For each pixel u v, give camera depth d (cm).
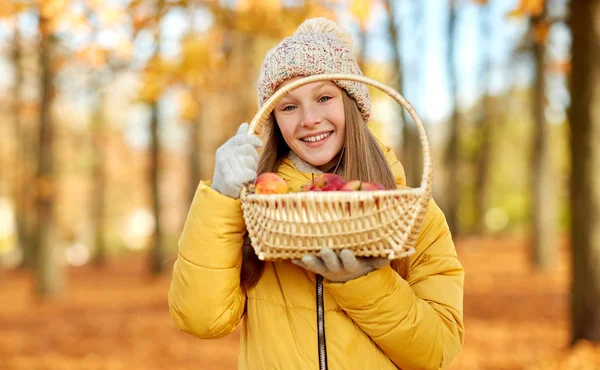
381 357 177
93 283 1611
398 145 1529
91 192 2858
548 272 1313
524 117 2436
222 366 664
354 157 186
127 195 3441
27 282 1877
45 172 1216
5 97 1666
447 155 1950
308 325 177
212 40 712
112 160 2962
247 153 169
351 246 153
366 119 200
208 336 179
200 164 1486
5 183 2580
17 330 902
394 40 1110
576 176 611
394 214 152
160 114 1577
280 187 166
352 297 165
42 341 813
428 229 192
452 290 188
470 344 700
